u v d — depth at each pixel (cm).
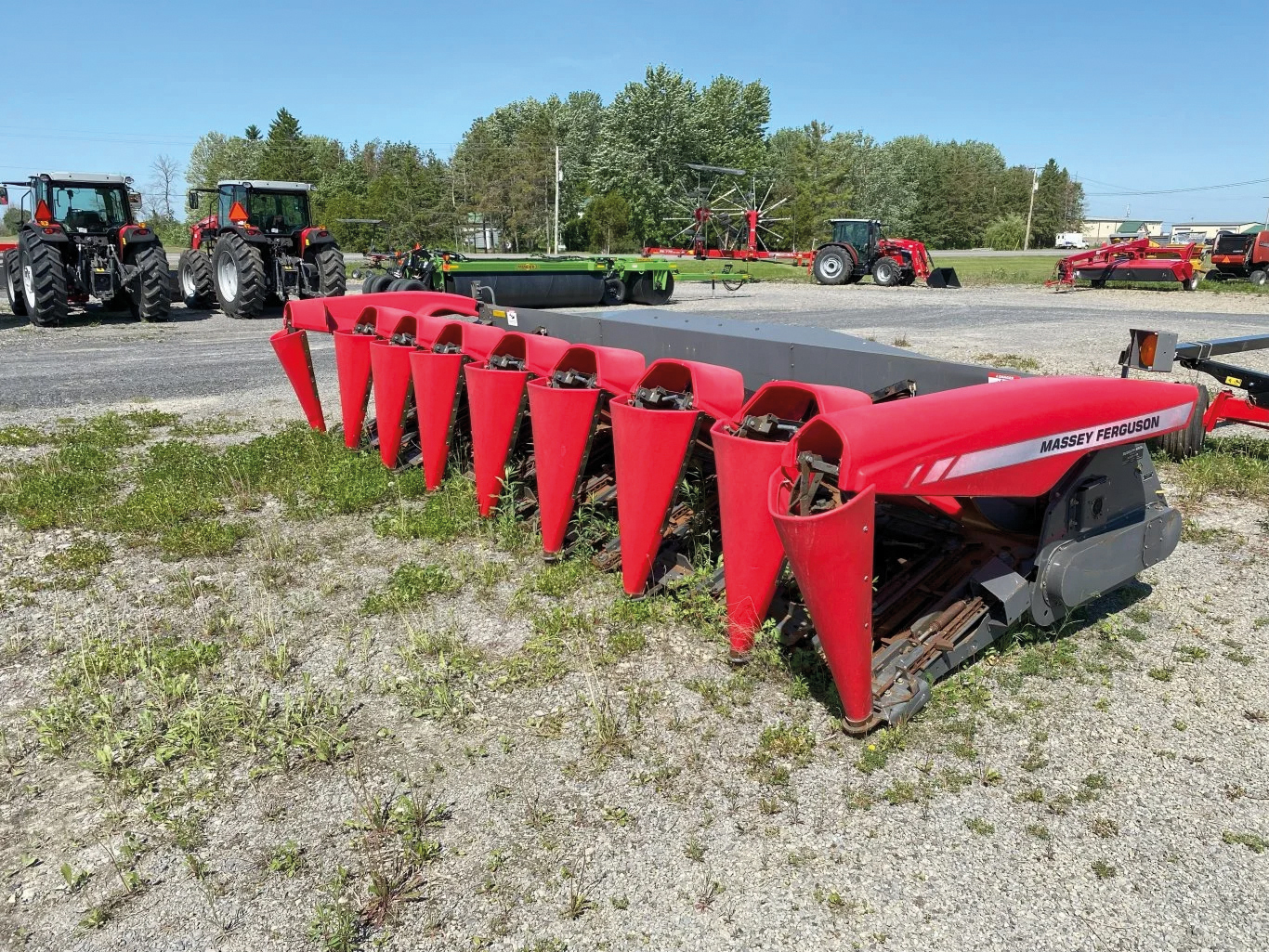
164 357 1201
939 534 387
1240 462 610
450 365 543
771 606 383
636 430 382
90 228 1596
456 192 7031
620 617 399
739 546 340
